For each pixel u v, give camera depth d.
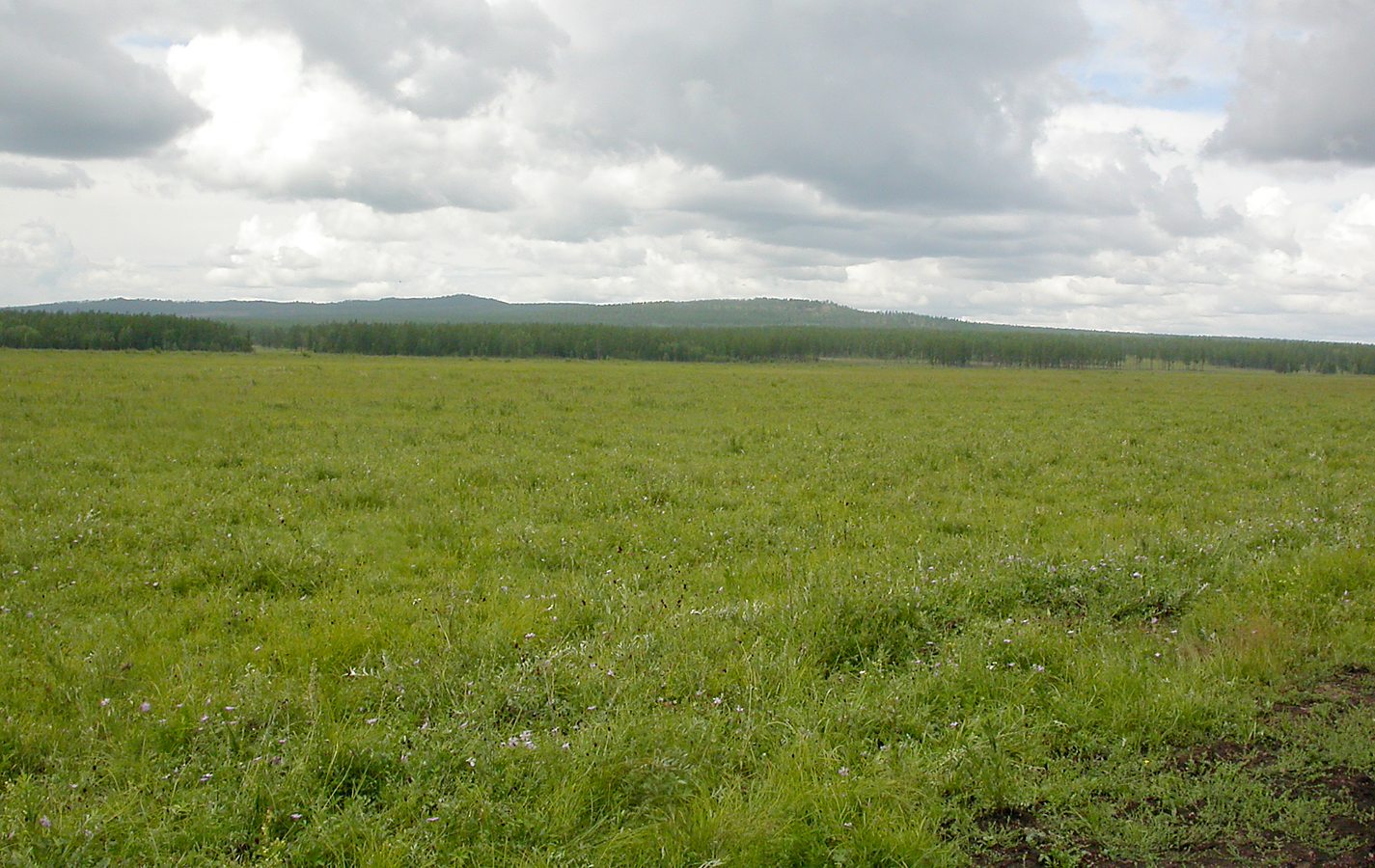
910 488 14.97
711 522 12.06
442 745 4.95
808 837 4.35
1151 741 5.49
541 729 5.39
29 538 9.94
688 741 5.12
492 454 18.05
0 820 4.19
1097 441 22.19
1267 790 4.92
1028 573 8.63
